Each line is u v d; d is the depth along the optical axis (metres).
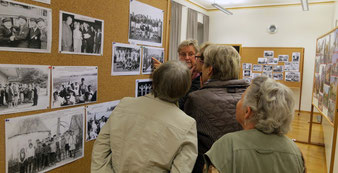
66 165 1.18
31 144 1.00
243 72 7.25
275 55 6.84
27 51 0.95
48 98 1.05
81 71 1.19
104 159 1.02
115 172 0.98
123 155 0.94
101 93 1.33
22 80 0.95
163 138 0.91
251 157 0.80
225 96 1.18
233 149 0.82
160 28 1.77
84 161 1.27
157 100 1.01
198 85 1.73
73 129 1.19
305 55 6.74
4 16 0.87
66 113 1.14
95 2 1.23
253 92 0.87
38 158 1.04
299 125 5.52
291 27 6.88
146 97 1.04
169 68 0.98
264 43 7.29
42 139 1.05
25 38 0.94
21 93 0.95
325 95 2.93
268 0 6.80
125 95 1.51
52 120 1.08
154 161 0.90
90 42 1.22
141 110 0.98
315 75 3.85
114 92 1.42
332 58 2.62
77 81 1.18
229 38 7.82
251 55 7.14
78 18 1.15
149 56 1.69
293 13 6.82
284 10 6.93
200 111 1.15
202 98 1.17
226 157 0.82
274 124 0.82
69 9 1.10
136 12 1.52
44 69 1.02
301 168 0.83
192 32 7.18
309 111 6.79
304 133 4.89
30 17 0.95
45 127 1.05
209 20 8.12
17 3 0.90
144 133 0.93
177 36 6.42
